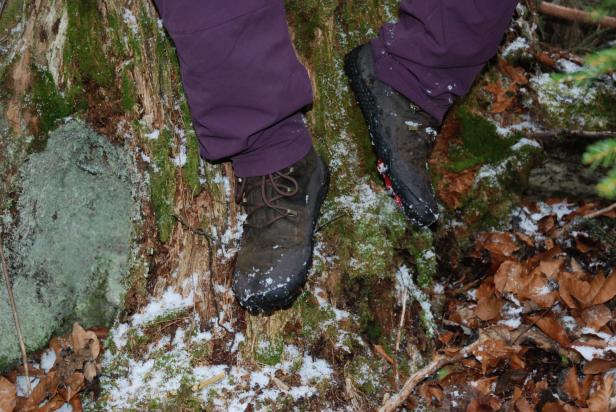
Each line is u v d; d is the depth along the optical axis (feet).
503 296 7.29
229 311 6.56
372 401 6.47
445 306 7.43
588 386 6.52
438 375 6.81
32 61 6.55
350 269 6.84
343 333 6.64
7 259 6.52
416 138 6.25
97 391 6.28
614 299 7.13
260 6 5.02
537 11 9.12
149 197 6.69
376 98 6.24
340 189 7.06
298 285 5.91
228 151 5.58
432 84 5.98
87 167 6.66
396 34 6.00
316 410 6.26
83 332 6.44
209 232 6.66
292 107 5.48
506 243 7.59
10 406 6.07
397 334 6.86
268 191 6.01
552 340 6.89
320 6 6.99
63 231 6.60
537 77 8.29
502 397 6.69
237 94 5.28
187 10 4.94
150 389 6.23
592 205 7.98
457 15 5.48
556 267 7.29
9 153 6.56
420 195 6.17
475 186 7.84
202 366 6.36
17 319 6.25
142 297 6.62
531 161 7.94
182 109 6.68
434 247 7.64
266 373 6.36
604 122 8.01
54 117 6.59
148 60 6.60
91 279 6.68
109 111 6.63
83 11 6.48
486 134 7.92
